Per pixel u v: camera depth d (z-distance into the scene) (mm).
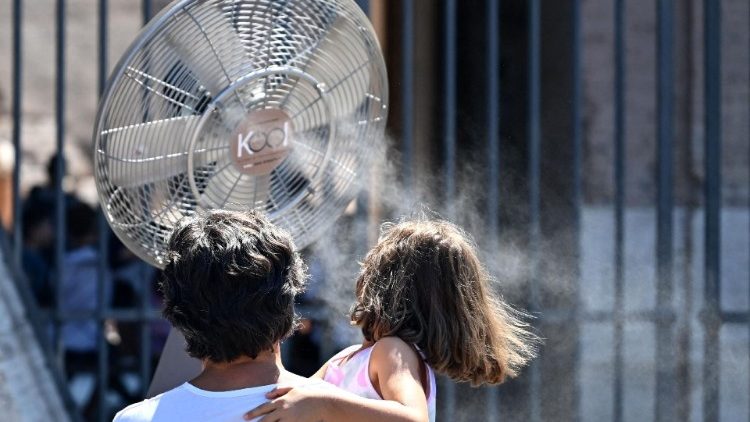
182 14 4590
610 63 10820
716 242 9336
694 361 10000
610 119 10820
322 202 5504
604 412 10367
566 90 10852
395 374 4727
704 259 9703
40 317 8188
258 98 4938
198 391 4062
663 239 9344
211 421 3986
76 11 13664
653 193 10875
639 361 10438
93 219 11391
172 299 4059
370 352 4914
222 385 4070
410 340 4938
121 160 4598
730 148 10742
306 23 5062
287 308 4098
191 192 4879
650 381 10438
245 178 5031
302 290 4309
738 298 10695
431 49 11453
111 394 10797
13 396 7250
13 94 7992
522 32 11219
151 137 4656
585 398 10359
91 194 13352
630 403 10430
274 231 4211
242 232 4098
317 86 5121
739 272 10727
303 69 5125
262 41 4898
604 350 10414
